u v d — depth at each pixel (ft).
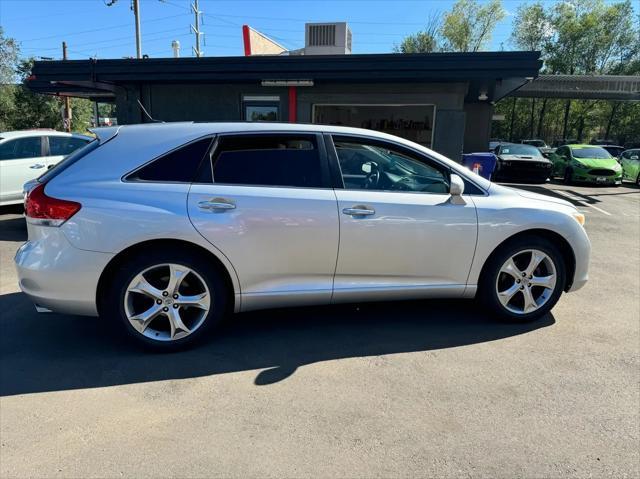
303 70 31.27
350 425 8.79
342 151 12.21
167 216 10.74
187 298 11.40
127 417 8.97
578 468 7.74
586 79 54.85
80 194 10.63
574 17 142.00
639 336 12.85
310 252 11.66
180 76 32.45
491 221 12.55
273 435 8.48
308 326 13.29
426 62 29.68
